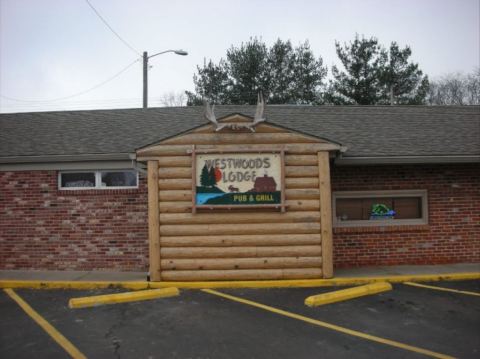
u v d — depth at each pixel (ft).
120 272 32.01
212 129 28.27
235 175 27.99
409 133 36.11
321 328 20.25
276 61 99.04
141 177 32.94
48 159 32.32
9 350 18.10
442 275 29.12
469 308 23.08
